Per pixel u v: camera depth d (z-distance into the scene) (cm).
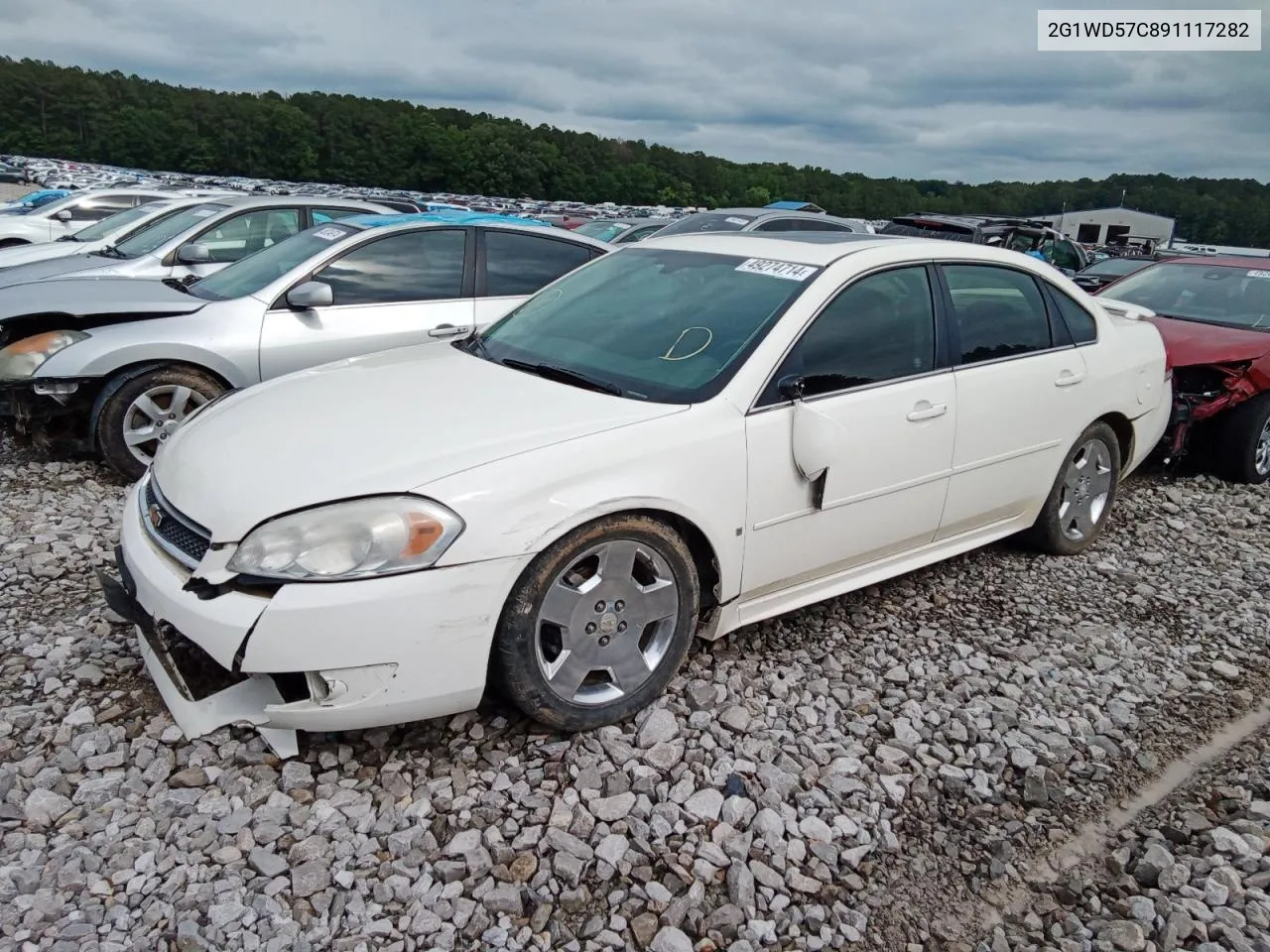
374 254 567
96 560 408
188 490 276
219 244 788
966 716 320
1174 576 454
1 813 248
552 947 220
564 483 269
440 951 216
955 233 1356
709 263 378
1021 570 447
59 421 530
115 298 536
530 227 625
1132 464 491
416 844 246
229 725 275
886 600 406
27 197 2244
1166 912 240
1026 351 410
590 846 249
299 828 250
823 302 337
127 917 218
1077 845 266
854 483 337
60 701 296
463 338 400
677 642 304
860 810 271
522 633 268
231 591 251
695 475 293
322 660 247
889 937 230
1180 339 618
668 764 282
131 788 259
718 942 224
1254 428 599
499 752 283
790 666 344
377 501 254
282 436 287
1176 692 348
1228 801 286
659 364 329
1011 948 229
